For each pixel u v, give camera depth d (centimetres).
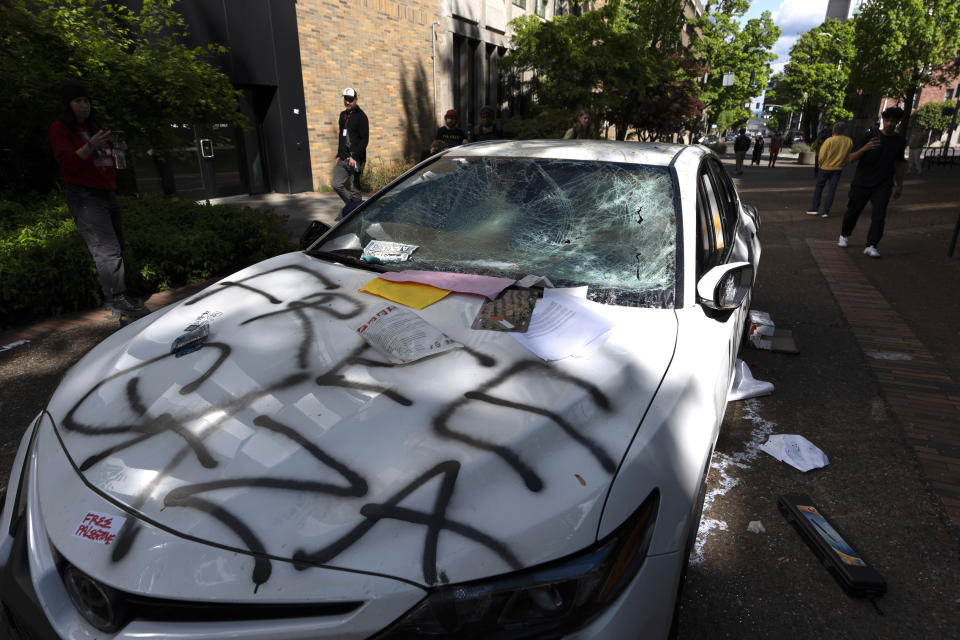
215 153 1089
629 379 168
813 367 402
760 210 1158
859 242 818
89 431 153
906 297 561
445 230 258
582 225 245
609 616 128
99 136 410
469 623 119
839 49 5053
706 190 284
